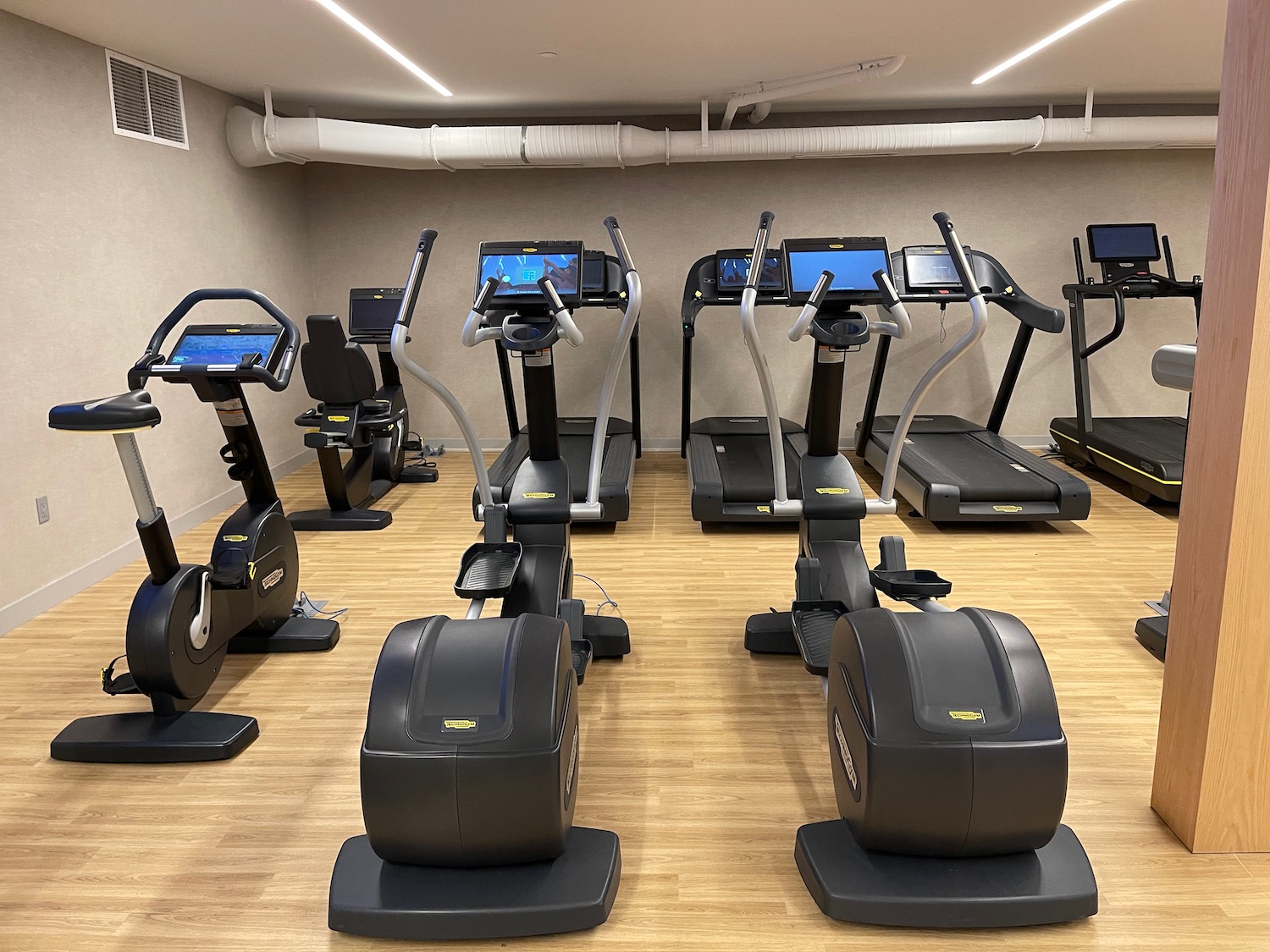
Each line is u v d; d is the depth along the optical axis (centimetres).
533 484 301
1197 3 374
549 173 644
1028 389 668
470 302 664
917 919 181
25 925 189
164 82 466
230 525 315
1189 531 207
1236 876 199
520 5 361
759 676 308
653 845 214
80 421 232
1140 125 552
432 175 647
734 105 545
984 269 533
